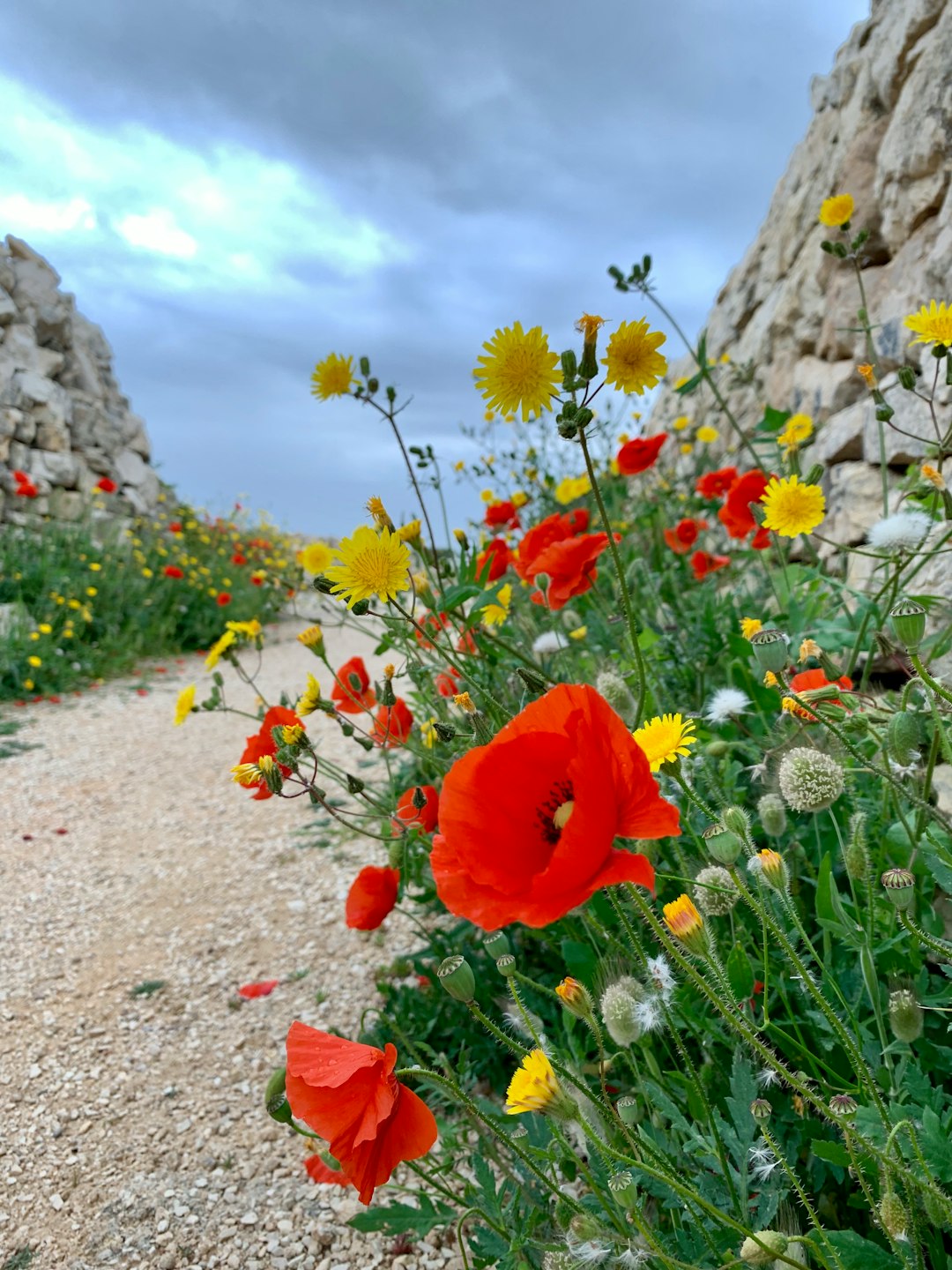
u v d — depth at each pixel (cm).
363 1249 196
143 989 315
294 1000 299
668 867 174
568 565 226
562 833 83
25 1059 283
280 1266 195
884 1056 131
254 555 1361
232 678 886
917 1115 119
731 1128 126
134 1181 228
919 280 427
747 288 818
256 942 342
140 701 794
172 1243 206
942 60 426
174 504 1642
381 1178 116
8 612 934
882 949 139
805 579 292
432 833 217
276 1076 134
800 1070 152
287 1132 240
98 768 584
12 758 609
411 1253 192
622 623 267
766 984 134
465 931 239
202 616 1124
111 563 1098
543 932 220
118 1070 275
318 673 859
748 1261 98
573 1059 171
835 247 259
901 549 159
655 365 133
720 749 175
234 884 395
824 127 690
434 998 238
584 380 129
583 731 86
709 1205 99
